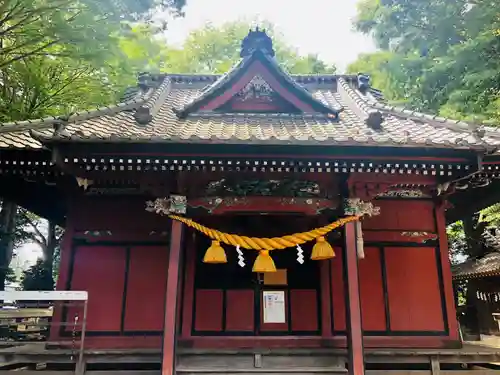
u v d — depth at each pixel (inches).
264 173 329.1
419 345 362.3
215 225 400.2
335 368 315.6
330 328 368.5
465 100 634.8
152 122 411.2
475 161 303.3
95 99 601.0
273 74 441.4
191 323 368.8
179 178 324.2
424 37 774.5
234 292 382.0
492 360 339.6
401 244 388.2
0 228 552.1
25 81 529.7
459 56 641.0
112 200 393.1
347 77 624.4
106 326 363.3
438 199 397.7
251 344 361.1
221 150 295.6
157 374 324.2
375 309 371.6
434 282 379.9
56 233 963.3
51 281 658.2
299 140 289.1
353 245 323.6
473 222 801.6
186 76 620.1
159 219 388.5
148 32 582.9
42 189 408.8
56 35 438.0
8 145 320.8
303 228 401.4
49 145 287.7
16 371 325.7
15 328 486.9
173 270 313.9
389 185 340.2
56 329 359.6
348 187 333.4
